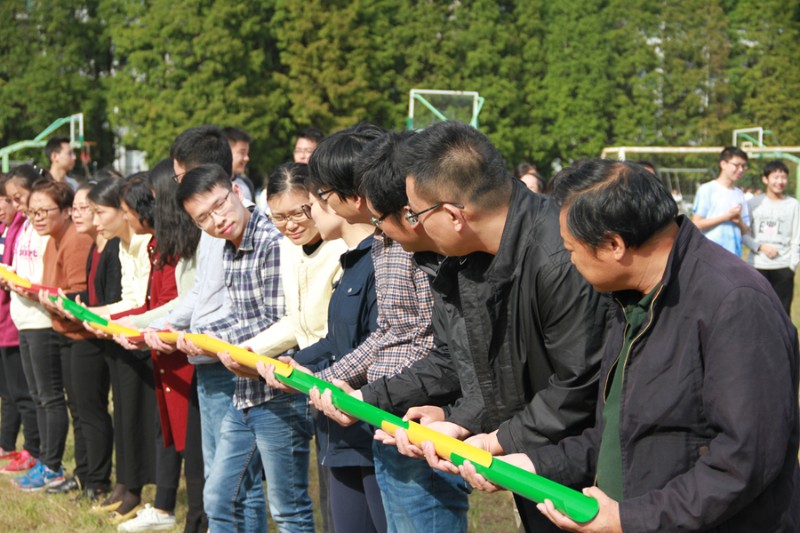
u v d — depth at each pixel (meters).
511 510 4.93
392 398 2.89
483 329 2.55
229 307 3.96
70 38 32.47
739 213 8.82
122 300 5.04
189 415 4.43
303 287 3.61
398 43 32.12
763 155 19.19
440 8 32.47
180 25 30.09
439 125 2.44
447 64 32.09
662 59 33.38
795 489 2.02
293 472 3.73
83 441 5.65
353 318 3.24
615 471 2.15
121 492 5.33
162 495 4.96
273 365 3.22
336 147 3.01
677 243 2.01
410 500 2.94
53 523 5.17
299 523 3.75
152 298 4.64
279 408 3.67
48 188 5.63
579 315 2.38
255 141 30.30
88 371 5.32
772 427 1.88
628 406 2.06
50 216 5.63
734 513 1.93
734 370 1.89
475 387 2.68
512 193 2.46
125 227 4.98
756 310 1.91
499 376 2.59
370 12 31.84
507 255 2.43
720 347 1.92
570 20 32.81
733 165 8.81
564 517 2.10
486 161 2.39
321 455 3.78
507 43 32.88
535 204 2.46
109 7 32.75
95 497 5.49
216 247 4.02
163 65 30.47
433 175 2.38
